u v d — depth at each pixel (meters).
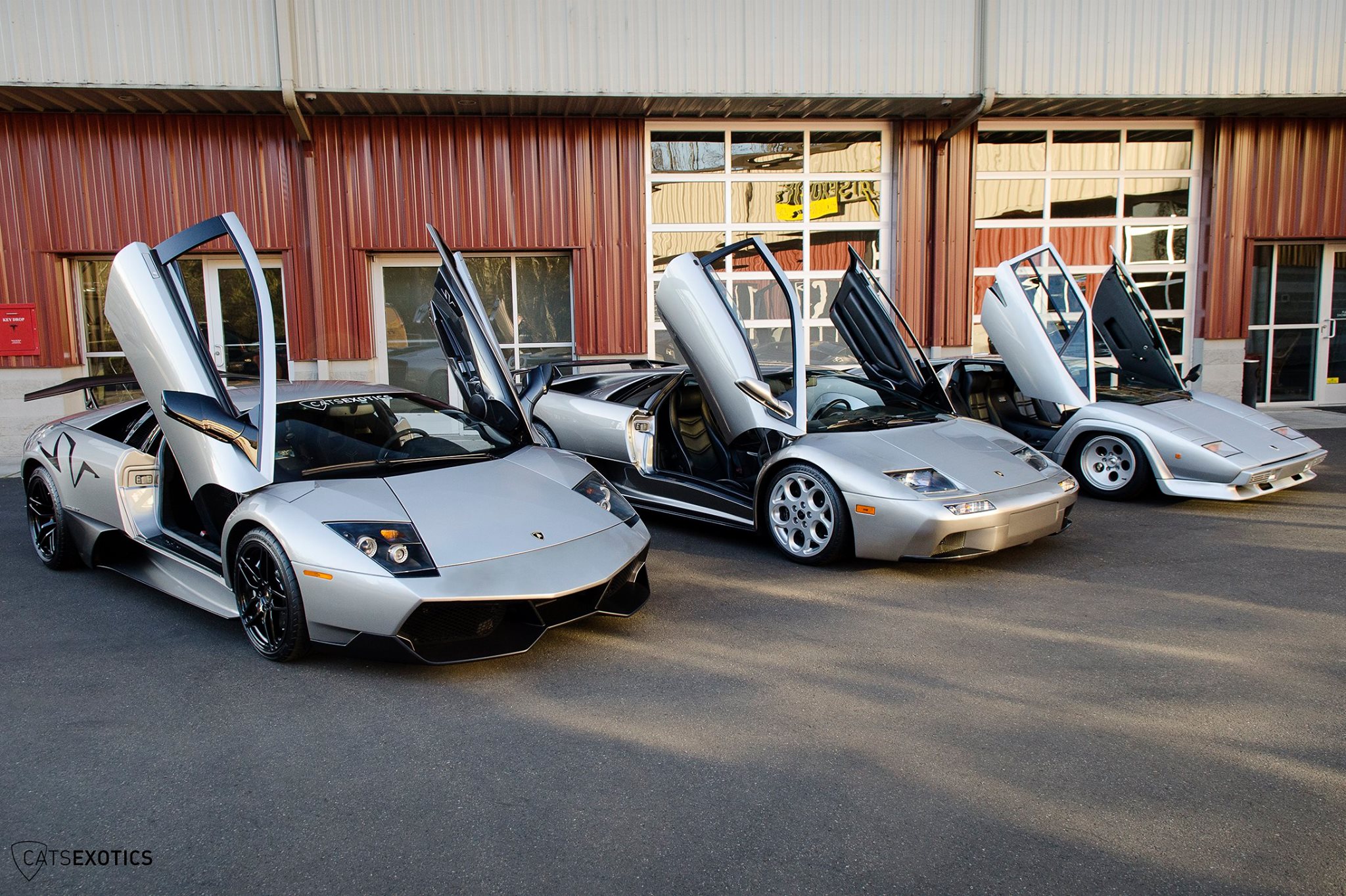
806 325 9.96
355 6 8.07
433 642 3.07
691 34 8.52
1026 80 8.88
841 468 4.43
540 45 8.35
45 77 7.71
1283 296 10.69
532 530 3.28
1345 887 1.93
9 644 3.54
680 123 9.48
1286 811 2.24
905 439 4.78
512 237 9.22
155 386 3.55
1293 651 3.30
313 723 2.82
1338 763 2.47
